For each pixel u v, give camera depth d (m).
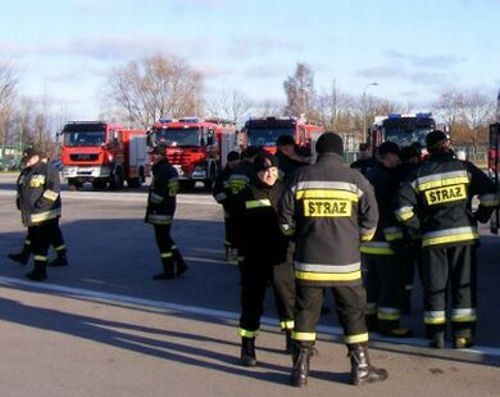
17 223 19.84
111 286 10.94
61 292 10.49
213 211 22.95
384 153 7.75
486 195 7.22
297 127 29.39
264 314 9.05
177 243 15.61
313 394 6.05
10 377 6.53
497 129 11.59
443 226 7.14
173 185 11.30
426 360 6.98
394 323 7.75
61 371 6.71
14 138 71.69
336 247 6.11
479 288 10.48
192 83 74.12
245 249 6.88
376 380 6.34
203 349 7.45
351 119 69.12
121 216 21.48
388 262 7.69
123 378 6.50
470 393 6.05
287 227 6.29
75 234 17.22
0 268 12.64
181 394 6.06
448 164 7.14
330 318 8.80
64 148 34.19
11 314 9.07
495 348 7.34
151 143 31.69
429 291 7.30
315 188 6.12
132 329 8.29
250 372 6.67
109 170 34.00
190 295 10.23
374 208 6.19
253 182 7.00
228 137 34.56
